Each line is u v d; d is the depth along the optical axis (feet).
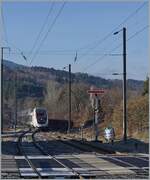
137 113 222.28
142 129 214.48
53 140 206.39
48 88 464.24
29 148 153.58
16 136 240.12
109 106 291.17
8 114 429.79
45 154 128.98
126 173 83.05
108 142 177.68
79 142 185.98
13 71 376.89
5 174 80.53
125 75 169.27
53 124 337.31
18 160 109.40
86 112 327.06
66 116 429.79
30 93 487.61
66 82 437.17
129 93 334.44
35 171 85.46
